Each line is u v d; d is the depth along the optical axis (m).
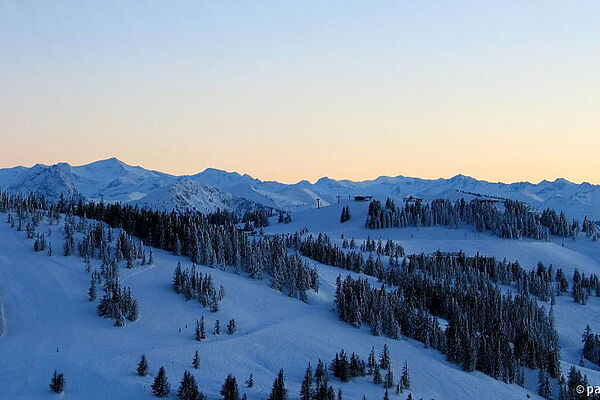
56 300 198.12
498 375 190.00
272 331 190.38
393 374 168.25
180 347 169.88
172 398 137.88
